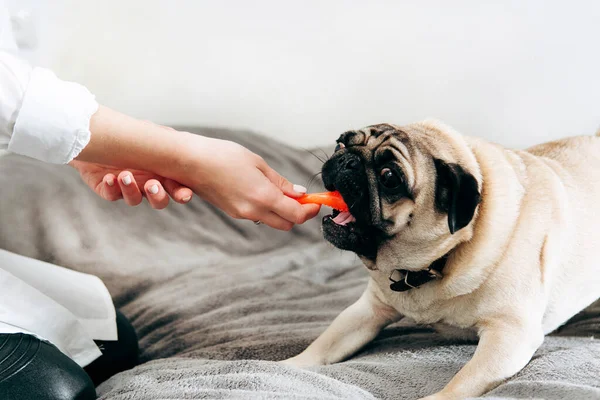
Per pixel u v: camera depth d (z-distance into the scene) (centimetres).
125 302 155
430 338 122
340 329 118
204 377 95
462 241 103
